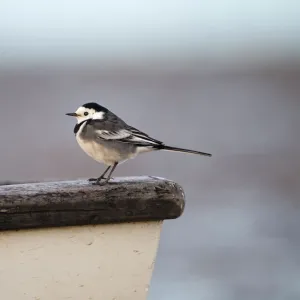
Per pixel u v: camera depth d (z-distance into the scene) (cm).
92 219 454
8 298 453
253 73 4997
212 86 4319
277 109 3578
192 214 1731
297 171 2256
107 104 3472
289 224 1644
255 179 2209
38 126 2795
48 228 452
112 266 468
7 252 449
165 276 1233
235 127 3044
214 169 2325
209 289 1170
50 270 457
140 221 469
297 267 1308
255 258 1355
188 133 2928
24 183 521
